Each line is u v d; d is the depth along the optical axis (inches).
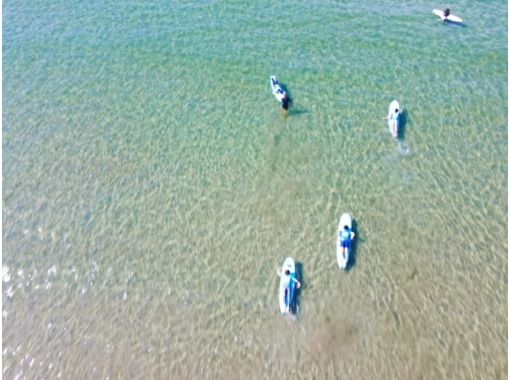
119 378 684.1
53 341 726.5
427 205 847.7
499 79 1051.3
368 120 987.9
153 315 745.0
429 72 1078.4
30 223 882.1
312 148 949.8
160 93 1099.3
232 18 1282.0
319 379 666.2
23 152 1005.2
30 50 1250.0
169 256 813.2
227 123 1015.0
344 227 816.9
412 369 666.2
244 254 804.0
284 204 866.1
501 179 874.8
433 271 763.4
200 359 693.9
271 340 705.0
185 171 937.5
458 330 697.6
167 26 1280.8
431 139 946.1
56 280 798.5
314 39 1189.1
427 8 1254.9
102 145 1003.3
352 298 740.0
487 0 1261.1
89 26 1312.7
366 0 1306.6
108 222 870.4
